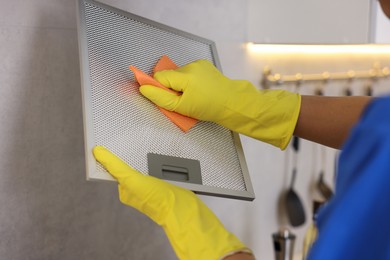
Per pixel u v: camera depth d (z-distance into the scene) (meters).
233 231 1.22
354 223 0.35
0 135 0.81
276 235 1.24
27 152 0.84
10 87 0.81
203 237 0.62
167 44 0.79
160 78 0.72
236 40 1.16
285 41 1.21
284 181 1.34
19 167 0.84
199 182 0.70
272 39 1.20
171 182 0.68
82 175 0.92
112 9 0.73
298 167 1.37
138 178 0.63
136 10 0.96
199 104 0.72
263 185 1.29
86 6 0.69
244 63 1.19
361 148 0.36
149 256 1.06
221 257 0.60
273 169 1.31
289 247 1.23
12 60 0.81
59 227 0.90
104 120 0.65
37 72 0.84
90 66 0.66
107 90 0.67
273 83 1.25
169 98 0.71
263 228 1.30
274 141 0.77
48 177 0.87
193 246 0.62
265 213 1.30
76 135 0.90
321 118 0.77
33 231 0.86
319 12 1.25
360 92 1.47
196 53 0.83
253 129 0.76
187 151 0.72
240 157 0.77
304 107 0.78
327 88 1.39
